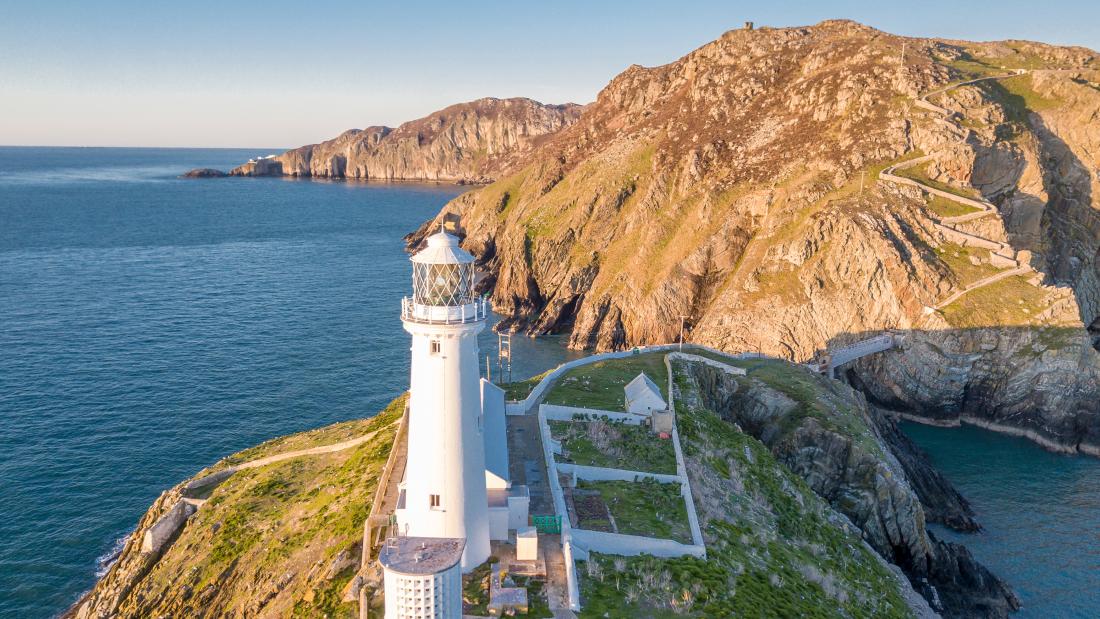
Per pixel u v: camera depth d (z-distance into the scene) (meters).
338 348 101.06
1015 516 61.59
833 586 38.19
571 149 177.38
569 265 132.12
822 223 100.62
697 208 125.62
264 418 76.44
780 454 61.50
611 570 31.61
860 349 88.12
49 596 47.59
